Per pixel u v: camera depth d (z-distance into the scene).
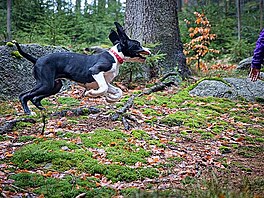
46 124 5.52
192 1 23.64
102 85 5.48
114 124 5.68
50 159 4.15
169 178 3.88
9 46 8.12
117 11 18.81
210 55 15.07
